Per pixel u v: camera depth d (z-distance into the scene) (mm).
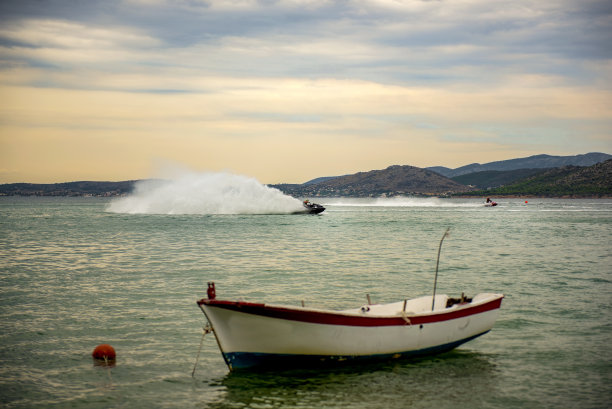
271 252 50844
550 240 64375
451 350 20781
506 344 21656
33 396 16953
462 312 20188
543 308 27250
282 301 29000
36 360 19844
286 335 17578
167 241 61500
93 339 22188
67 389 17453
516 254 49906
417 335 19281
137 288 32312
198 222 96125
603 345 21500
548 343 21766
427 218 118000
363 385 17641
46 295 30281
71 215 127688
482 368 19125
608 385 17734
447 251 52344
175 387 17578
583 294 30688
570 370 18969
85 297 29734
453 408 16141
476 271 39406
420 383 17844
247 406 16297
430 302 22094
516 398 16812
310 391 17219
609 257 47531
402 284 34125
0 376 18406
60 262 43875
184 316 25609
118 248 54219
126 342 21812
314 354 18125
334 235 70438
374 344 18578
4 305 27859
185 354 20484
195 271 38969
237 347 17578
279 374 18469
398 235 71125
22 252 51125
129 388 17516
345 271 39188
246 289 32219
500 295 21516
